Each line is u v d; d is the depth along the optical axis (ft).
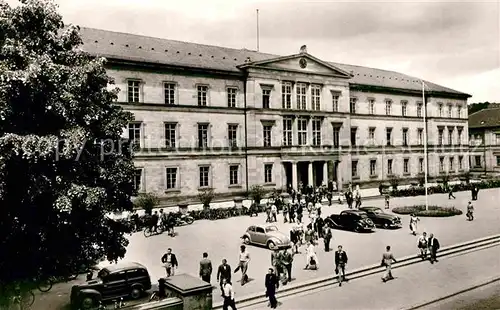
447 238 107.76
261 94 182.09
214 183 172.45
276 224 132.36
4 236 50.19
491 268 83.35
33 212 49.80
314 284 74.59
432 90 256.32
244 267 74.54
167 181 161.48
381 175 235.61
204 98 171.63
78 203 48.65
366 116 229.86
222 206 168.45
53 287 74.84
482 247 101.71
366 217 122.42
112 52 150.61
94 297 61.31
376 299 66.74
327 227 98.68
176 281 60.44
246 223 136.15
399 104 247.09
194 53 180.45
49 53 53.57
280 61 186.91
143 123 155.02
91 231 53.78
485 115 317.42
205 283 59.36
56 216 49.52
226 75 175.83
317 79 199.82
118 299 65.36
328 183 199.31
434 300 65.67
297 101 193.77
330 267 84.02
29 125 49.24
